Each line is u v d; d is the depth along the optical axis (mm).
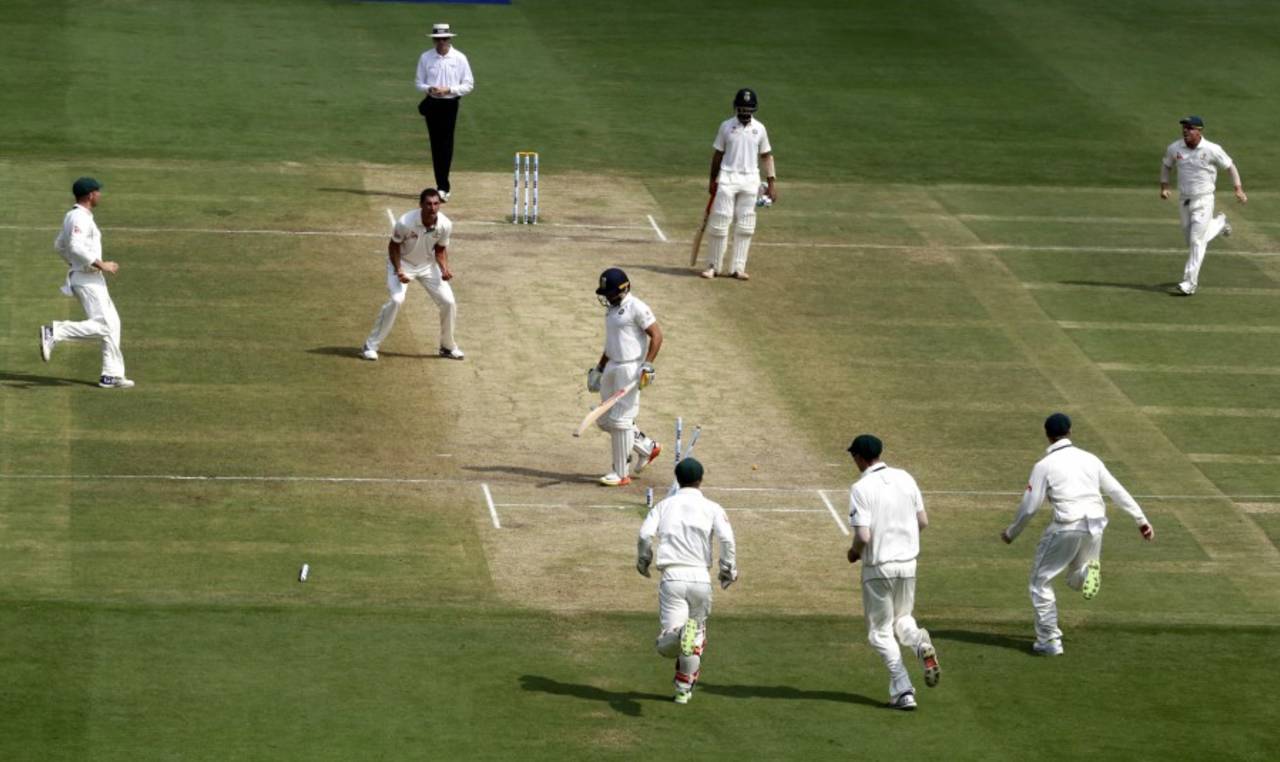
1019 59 155625
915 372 91062
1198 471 80938
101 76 137250
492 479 76750
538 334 93750
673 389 87062
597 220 112875
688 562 56906
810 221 114562
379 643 60812
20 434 78125
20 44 144125
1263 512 77125
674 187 120750
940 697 58594
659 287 101375
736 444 81375
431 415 83000
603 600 66062
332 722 54625
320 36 153125
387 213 111750
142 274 99125
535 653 60719
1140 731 56531
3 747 51781
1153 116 141625
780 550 71312
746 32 160000
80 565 66500
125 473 74938
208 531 70125
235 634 60875
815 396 87375
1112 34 164625
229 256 102875
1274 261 111375
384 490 74875
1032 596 62562
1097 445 83250
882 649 57500
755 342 93938
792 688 58906
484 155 125000
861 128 135500
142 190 113312
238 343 90375
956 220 116250
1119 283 106000
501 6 165500
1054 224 116438
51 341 82188
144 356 88000
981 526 74562
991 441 83188
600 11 165125
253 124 128750
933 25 164625
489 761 52500
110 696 55594
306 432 80312
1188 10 174000
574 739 54219
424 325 94438
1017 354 94250
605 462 79500
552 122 133125
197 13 157750
